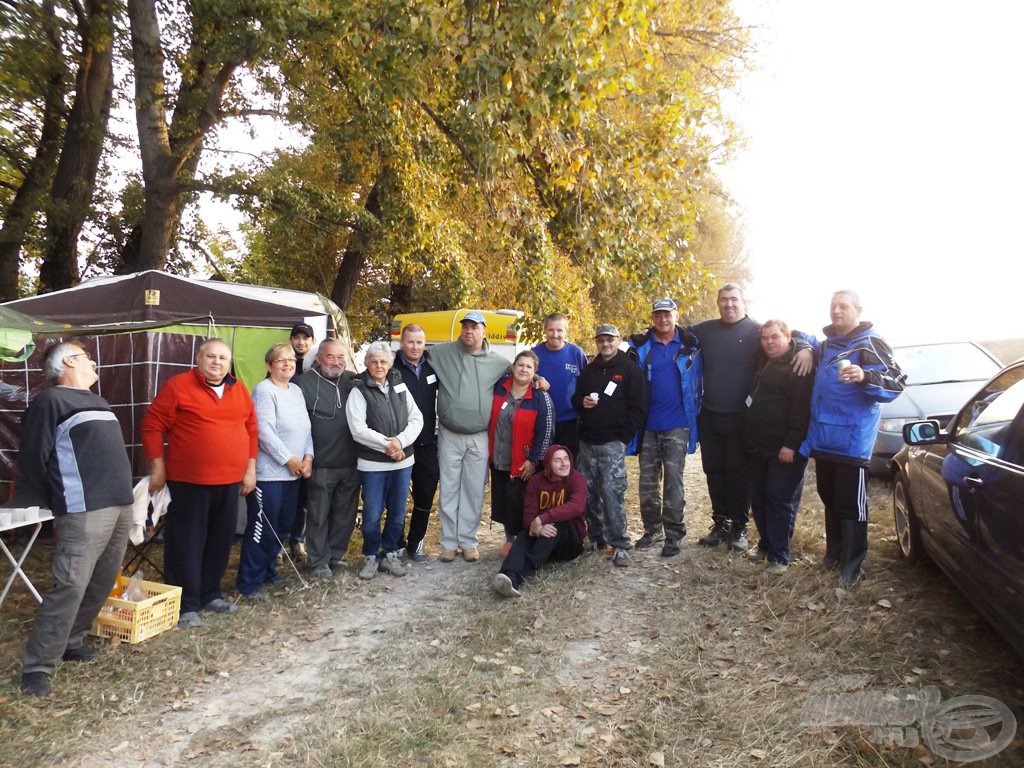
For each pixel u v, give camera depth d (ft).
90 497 12.13
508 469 18.74
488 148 24.61
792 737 10.20
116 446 12.64
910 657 12.37
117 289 22.12
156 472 14.71
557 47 20.45
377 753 10.20
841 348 15.58
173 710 11.68
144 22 34.55
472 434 19.04
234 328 22.61
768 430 16.99
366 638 14.49
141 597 14.48
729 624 14.28
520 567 16.61
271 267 54.80
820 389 15.85
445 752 10.20
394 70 25.36
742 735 10.34
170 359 21.12
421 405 19.02
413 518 19.43
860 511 15.58
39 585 17.52
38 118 45.70
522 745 10.40
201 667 13.05
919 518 15.92
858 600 14.71
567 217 27.84
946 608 14.34
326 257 55.16
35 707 11.44
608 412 18.17
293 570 18.53
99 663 12.94
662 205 28.55
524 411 18.33
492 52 22.00
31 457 12.01
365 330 63.72
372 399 17.69
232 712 11.64
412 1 22.76
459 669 12.80
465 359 19.06
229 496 15.51
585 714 11.18
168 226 36.45
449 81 26.84
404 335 19.21
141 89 35.09
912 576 16.24
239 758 10.28
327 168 45.78
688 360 18.40
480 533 22.89
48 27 35.68
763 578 16.20
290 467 16.87
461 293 39.68
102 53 40.57
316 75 36.91
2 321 15.67
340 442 17.87
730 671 12.35
